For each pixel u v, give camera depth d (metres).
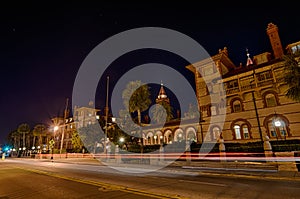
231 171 14.49
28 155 77.50
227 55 38.12
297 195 7.46
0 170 19.52
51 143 57.12
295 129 24.81
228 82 32.06
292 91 18.92
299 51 19.09
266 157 16.30
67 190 9.23
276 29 30.64
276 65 26.95
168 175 13.77
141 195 7.80
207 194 7.79
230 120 30.81
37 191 9.25
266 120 27.30
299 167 13.09
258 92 28.42
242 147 19.25
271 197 7.22
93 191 8.82
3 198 8.21
